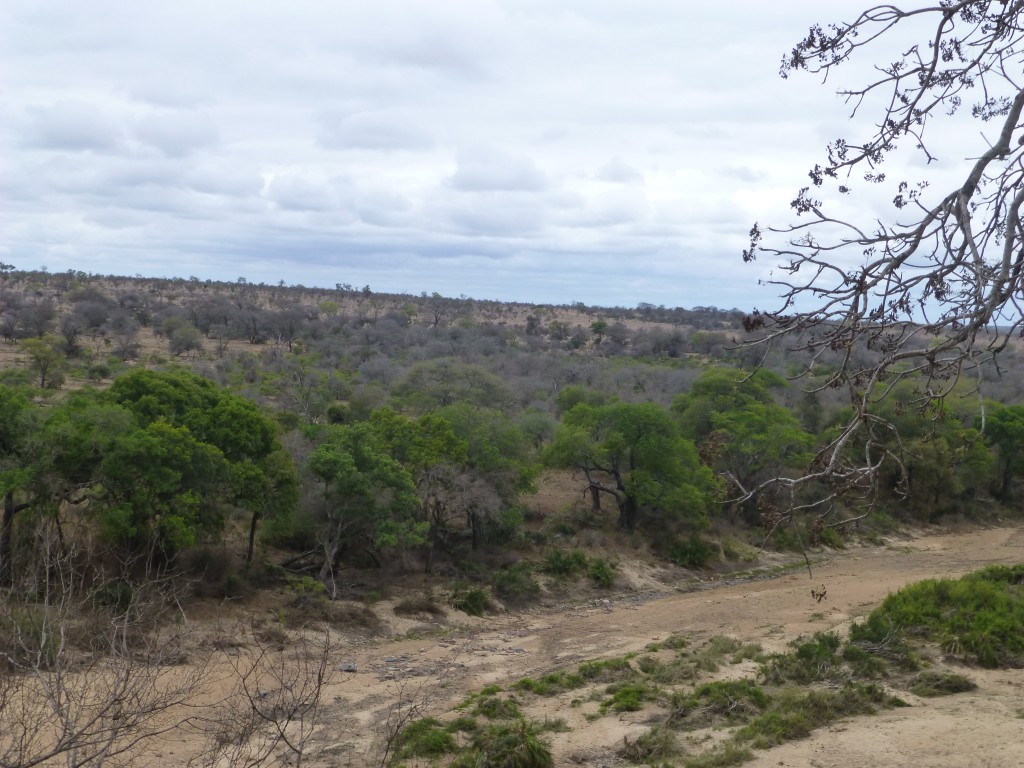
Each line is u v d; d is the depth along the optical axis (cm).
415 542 2702
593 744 1491
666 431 3662
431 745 1459
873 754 1334
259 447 2519
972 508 4884
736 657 2139
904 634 2133
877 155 545
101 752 584
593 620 2853
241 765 827
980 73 552
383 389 5762
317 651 2162
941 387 526
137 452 2075
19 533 1836
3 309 8825
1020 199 488
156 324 9444
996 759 1267
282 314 9394
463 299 16775
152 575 2077
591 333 11381
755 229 514
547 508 3981
